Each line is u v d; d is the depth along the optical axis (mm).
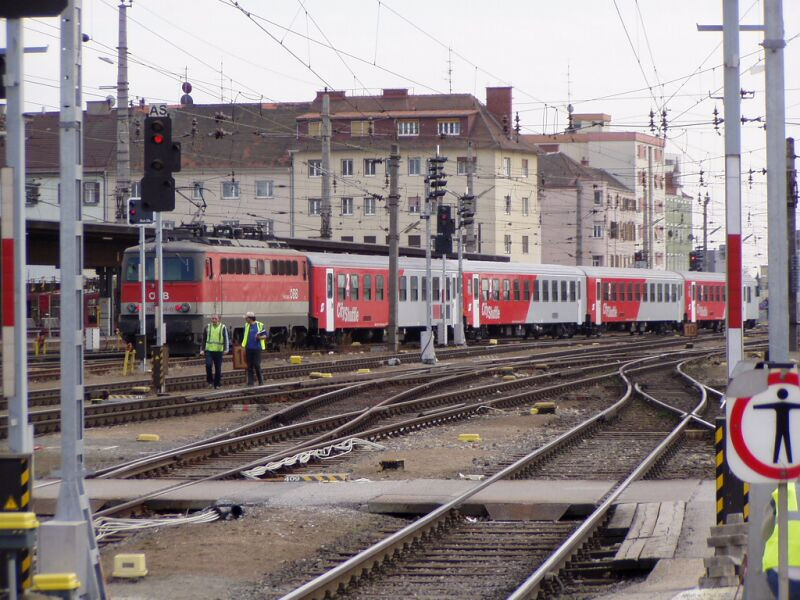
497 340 171250
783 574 19531
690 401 80375
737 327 31531
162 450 54438
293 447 54562
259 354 84812
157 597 27469
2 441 58625
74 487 25312
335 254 136125
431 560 31641
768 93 32219
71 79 25703
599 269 186250
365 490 41375
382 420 68438
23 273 23375
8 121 23469
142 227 98188
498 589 28234
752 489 21859
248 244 122188
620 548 31281
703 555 29656
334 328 134000
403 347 145375
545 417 70750
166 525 36031
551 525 36562
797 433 20047
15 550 21969
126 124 116000
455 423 67812
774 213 31703
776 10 32281
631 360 123875
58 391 79125
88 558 25156
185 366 108062
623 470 47656
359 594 28000
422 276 150500
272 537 34188
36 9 22922
